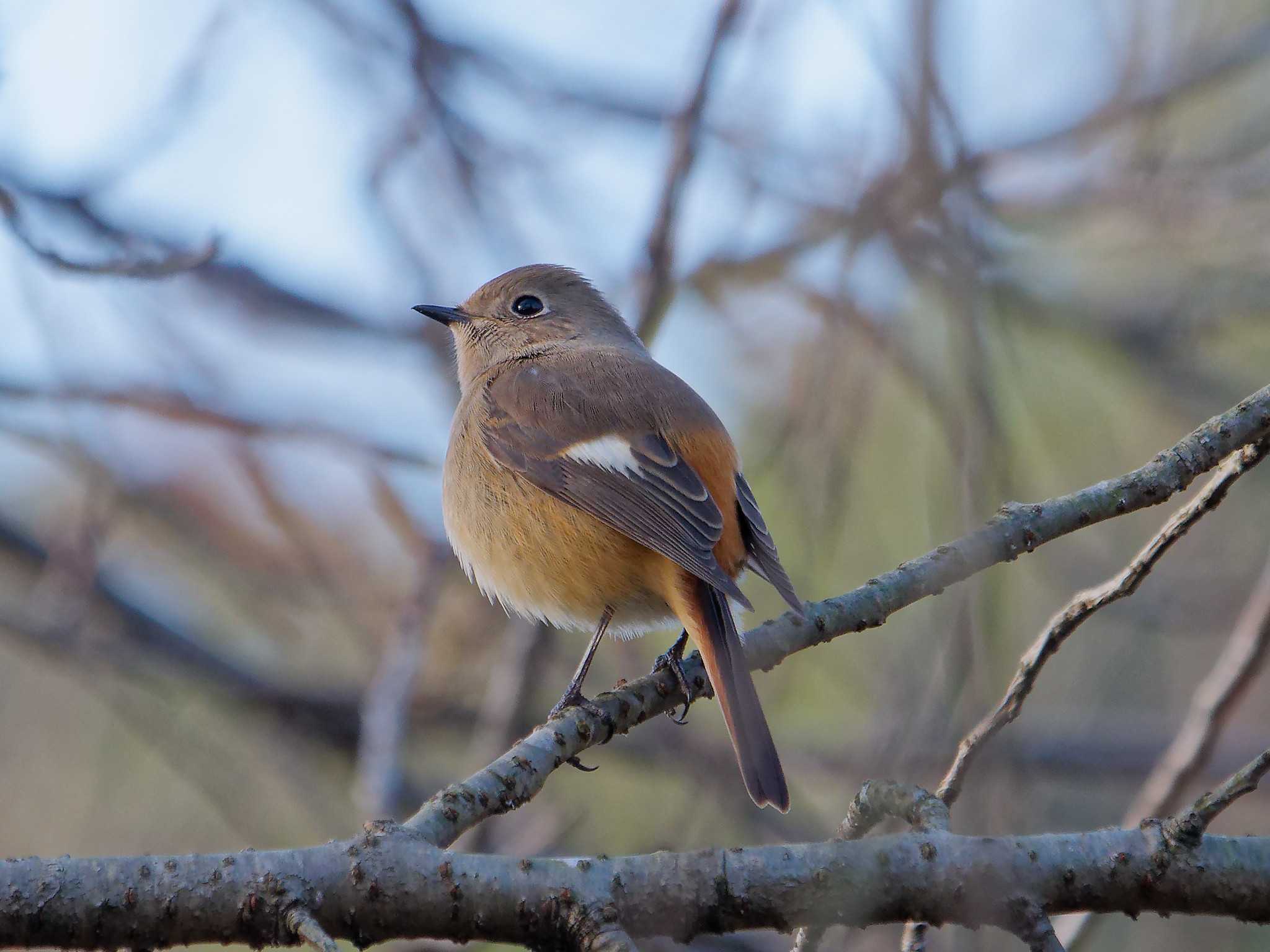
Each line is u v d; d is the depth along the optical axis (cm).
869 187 930
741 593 695
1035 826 1133
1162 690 1252
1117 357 1308
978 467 720
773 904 498
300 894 489
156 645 1215
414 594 1044
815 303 1056
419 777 1224
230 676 1223
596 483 802
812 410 945
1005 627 875
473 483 854
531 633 1012
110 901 486
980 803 666
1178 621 1219
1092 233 1328
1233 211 1278
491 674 1178
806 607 688
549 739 607
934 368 1006
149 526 1228
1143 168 1241
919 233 891
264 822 1160
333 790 1226
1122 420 1325
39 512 1241
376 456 1097
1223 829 1242
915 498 1118
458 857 501
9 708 1212
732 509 805
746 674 665
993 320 850
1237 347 1388
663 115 1127
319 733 1232
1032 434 1228
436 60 1097
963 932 680
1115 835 514
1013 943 677
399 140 1093
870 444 1129
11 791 1183
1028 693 586
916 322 1041
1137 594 1216
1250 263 1288
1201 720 718
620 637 866
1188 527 583
